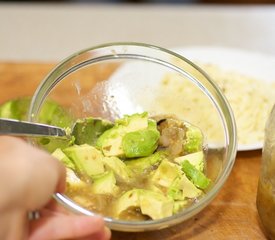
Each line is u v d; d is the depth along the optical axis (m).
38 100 0.31
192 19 0.63
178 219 0.27
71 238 0.25
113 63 0.42
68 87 0.37
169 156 0.32
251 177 0.36
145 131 0.31
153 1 0.86
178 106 0.36
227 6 0.65
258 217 0.33
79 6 0.65
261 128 0.41
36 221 0.24
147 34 0.61
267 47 0.58
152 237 0.31
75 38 0.60
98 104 0.35
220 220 0.33
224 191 0.35
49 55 0.58
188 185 0.30
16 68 0.46
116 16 0.64
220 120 0.34
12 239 0.22
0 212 0.22
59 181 0.24
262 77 0.47
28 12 0.64
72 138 0.32
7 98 0.43
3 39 0.60
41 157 0.23
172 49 0.49
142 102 0.36
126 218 0.28
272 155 0.29
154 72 0.39
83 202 0.28
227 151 0.31
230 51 0.49
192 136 0.33
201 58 0.49
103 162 0.30
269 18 0.63
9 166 0.22
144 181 0.30
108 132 0.32
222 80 0.46
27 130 0.28
